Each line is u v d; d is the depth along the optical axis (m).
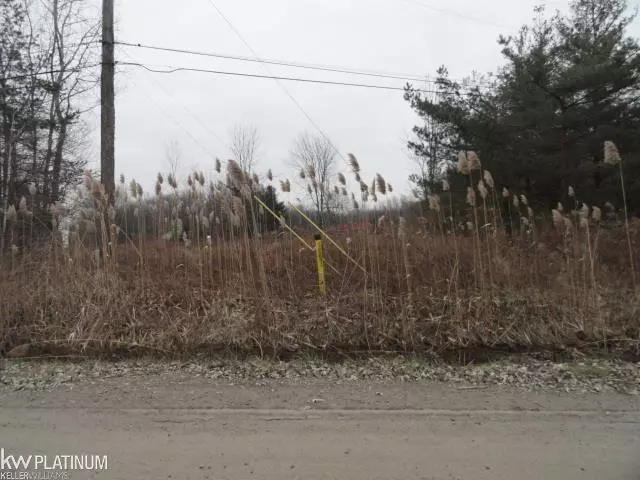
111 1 9.84
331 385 5.26
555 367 5.74
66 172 15.16
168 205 9.51
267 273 8.44
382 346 6.56
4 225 8.06
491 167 13.91
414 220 10.27
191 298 7.64
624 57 13.92
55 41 15.86
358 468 3.24
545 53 15.03
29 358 6.55
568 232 8.06
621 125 14.30
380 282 7.61
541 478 3.08
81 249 8.38
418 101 15.57
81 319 7.10
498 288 7.34
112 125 9.73
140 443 3.73
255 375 5.66
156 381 5.48
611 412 4.31
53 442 3.78
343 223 10.30
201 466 3.31
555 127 13.98
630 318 6.84
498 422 4.09
